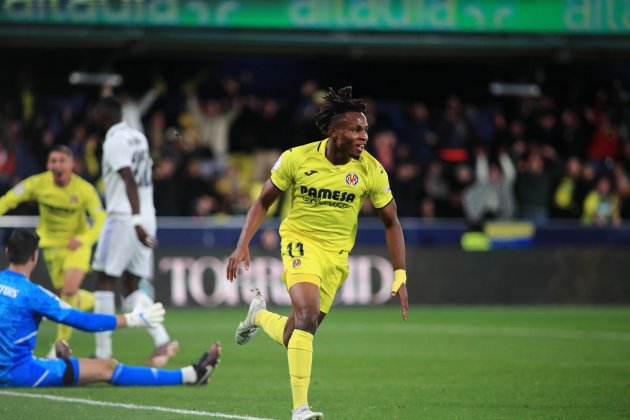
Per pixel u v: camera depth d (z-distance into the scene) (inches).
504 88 1485.0
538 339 906.7
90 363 546.9
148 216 679.7
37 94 1403.8
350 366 705.6
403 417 486.3
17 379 525.3
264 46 1318.9
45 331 951.0
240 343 516.7
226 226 1211.9
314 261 456.4
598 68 1604.3
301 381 434.0
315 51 1352.1
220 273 1202.6
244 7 1273.4
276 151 1401.3
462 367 701.3
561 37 1347.2
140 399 522.9
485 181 1353.3
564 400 545.0
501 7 1333.7
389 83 1609.3
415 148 1445.6
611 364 722.2
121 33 1240.2
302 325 438.3
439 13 1320.1
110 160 656.4
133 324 537.3
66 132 1338.6
